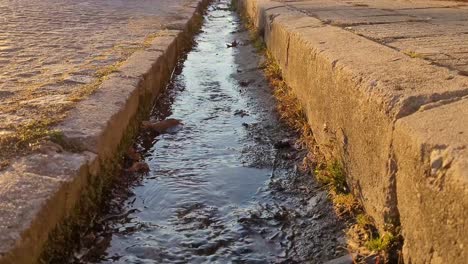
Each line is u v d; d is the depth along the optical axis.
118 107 4.13
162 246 3.07
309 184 3.81
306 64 4.82
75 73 5.15
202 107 5.84
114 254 2.99
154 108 5.70
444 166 2.09
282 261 2.94
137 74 5.18
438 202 2.10
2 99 4.23
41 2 13.07
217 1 19.75
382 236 2.73
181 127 5.10
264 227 3.28
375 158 2.86
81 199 3.10
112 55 6.18
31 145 3.21
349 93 3.32
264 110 5.65
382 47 4.17
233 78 7.17
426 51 3.97
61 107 3.96
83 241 3.03
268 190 3.79
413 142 2.34
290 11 7.75
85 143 3.40
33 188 2.70
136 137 4.69
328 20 6.29
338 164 3.62
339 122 3.58
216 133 4.99
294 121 5.06
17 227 2.36
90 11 11.33
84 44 6.98
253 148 4.59
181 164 4.24
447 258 2.03
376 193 2.86
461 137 2.20
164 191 3.76
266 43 8.28
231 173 4.07
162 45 7.03
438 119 2.42
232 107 5.84
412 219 2.37
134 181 3.89
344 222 3.18
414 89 2.80
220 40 10.34
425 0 8.59
